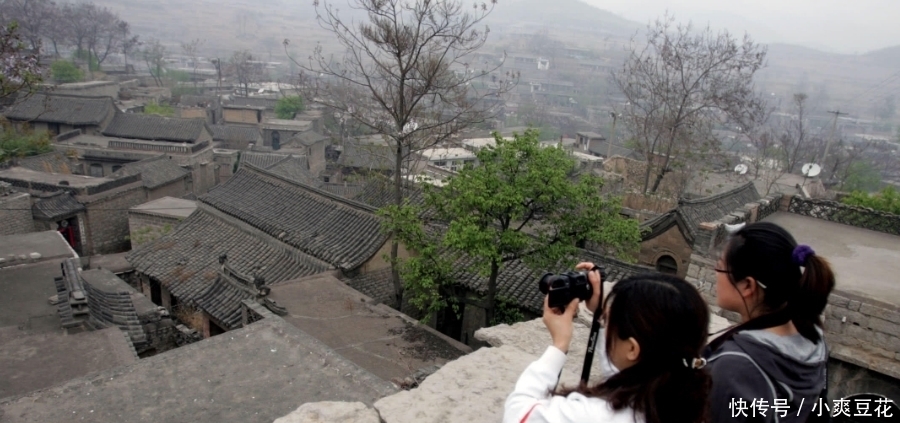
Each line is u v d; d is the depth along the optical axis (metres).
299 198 20.31
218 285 15.66
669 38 25.23
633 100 26.83
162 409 4.84
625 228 11.66
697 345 1.65
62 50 99.31
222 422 4.72
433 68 16.34
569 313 2.06
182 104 64.31
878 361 7.19
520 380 1.97
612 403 1.67
